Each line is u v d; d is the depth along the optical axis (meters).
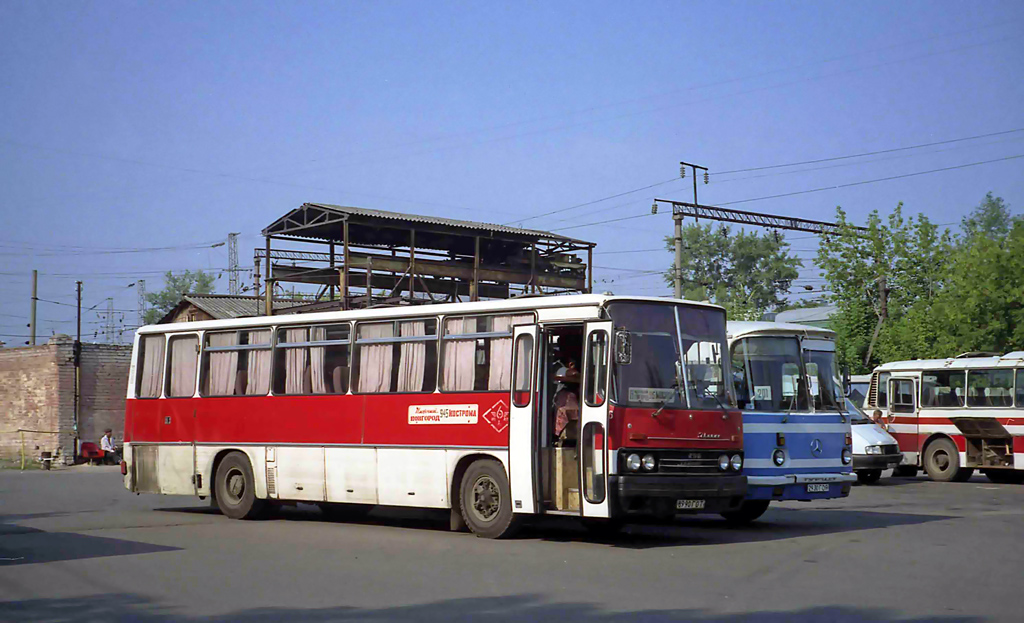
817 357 17.69
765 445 16.38
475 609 9.34
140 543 14.57
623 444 13.59
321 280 35.31
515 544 14.20
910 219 49.22
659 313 14.38
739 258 85.19
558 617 8.96
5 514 19.64
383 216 33.16
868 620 8.80
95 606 9.66
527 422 14.50
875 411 29.80
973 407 27.50
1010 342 39.00
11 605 9.73
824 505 20.77
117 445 45.25
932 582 10.77
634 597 9.91
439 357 15.86
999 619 8.84
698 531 15.95
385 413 16.44
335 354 17.39
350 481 16.81
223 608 9.49
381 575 11.38
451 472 15.45
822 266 49.50
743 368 16.89
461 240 36.66
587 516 13.72
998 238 42.03
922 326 41.94
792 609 9.28
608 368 13.78
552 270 37.75
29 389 46.25
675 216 41.62
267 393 18.27
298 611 9.30
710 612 9.16
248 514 18.36
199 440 19.22
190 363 19.62
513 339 14.89
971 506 20.31
